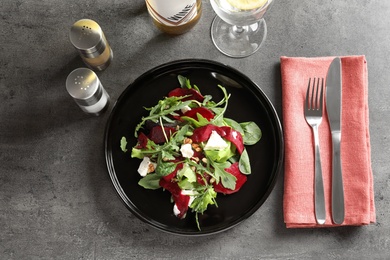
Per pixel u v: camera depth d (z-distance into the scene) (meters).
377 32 0.73
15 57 0.72
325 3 0.73
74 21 0.73
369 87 0.72
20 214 0.69
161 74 0.69
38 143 0.71
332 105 0.69
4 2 0.73
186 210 0.66
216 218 0.67
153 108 0.67
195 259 0.69
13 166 0.70
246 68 0.72
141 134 0.67
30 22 0.73
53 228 0.69
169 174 0.65
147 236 0.69
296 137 0.69
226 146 0.65
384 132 0.71
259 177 0.68
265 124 0.69
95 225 0.69
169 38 0.73
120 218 0.69
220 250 0.69
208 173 0.65
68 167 0.70
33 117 0.71
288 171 0.68
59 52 0.72
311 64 0.70
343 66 0.71
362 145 0.69
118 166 0.68
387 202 0.70
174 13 0.66
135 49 0.73
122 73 0.72
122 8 0.73
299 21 0.73
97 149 0.71
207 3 0.74
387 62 0.73
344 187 0.68
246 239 0.69
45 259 0.69
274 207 0.69
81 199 0.70
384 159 0.71
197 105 0.68
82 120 0.71
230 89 0.69
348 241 0.69
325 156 0.69
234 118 0.69
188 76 0.69
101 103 0.69
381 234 0.69
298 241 0.69
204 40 0.73
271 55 0.73
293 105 0.70
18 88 0.72
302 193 0.68
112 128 0.68
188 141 0.65
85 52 0.66
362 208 0.67
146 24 0.73
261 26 0.73
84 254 0.69
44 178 0.70
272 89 0.72
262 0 0.62
